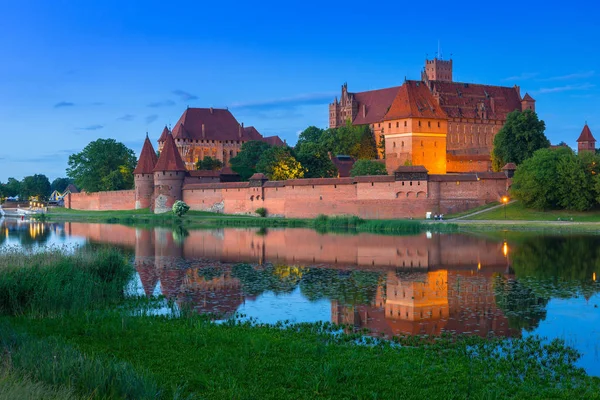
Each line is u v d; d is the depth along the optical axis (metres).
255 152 177.50
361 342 32.12
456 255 67.25
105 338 31.59
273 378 25.91
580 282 49.53
